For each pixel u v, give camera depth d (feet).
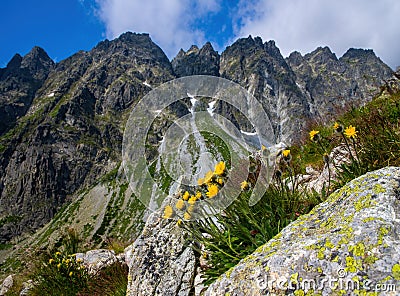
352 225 7.42
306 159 24.03
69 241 33.35
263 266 7.84
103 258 27.61
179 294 15.39
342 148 17.71
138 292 16.48
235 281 8.09
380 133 15.26
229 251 12.44
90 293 23.38
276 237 8.98
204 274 13.52
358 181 9.15
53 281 26.21
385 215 7.39
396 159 13.37
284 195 13.46
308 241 7.75
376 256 6.56
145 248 17.40
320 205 9.59
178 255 16.44
